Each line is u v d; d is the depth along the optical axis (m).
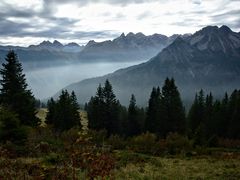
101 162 9.84
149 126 83.75
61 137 33.47
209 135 87.50
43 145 24.28
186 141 42.84
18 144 25.19
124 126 90.94
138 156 25.25
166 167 21.72
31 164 15.72
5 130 25.77
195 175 18.95
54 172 11.97
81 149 10.29
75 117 78.81
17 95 48.41
